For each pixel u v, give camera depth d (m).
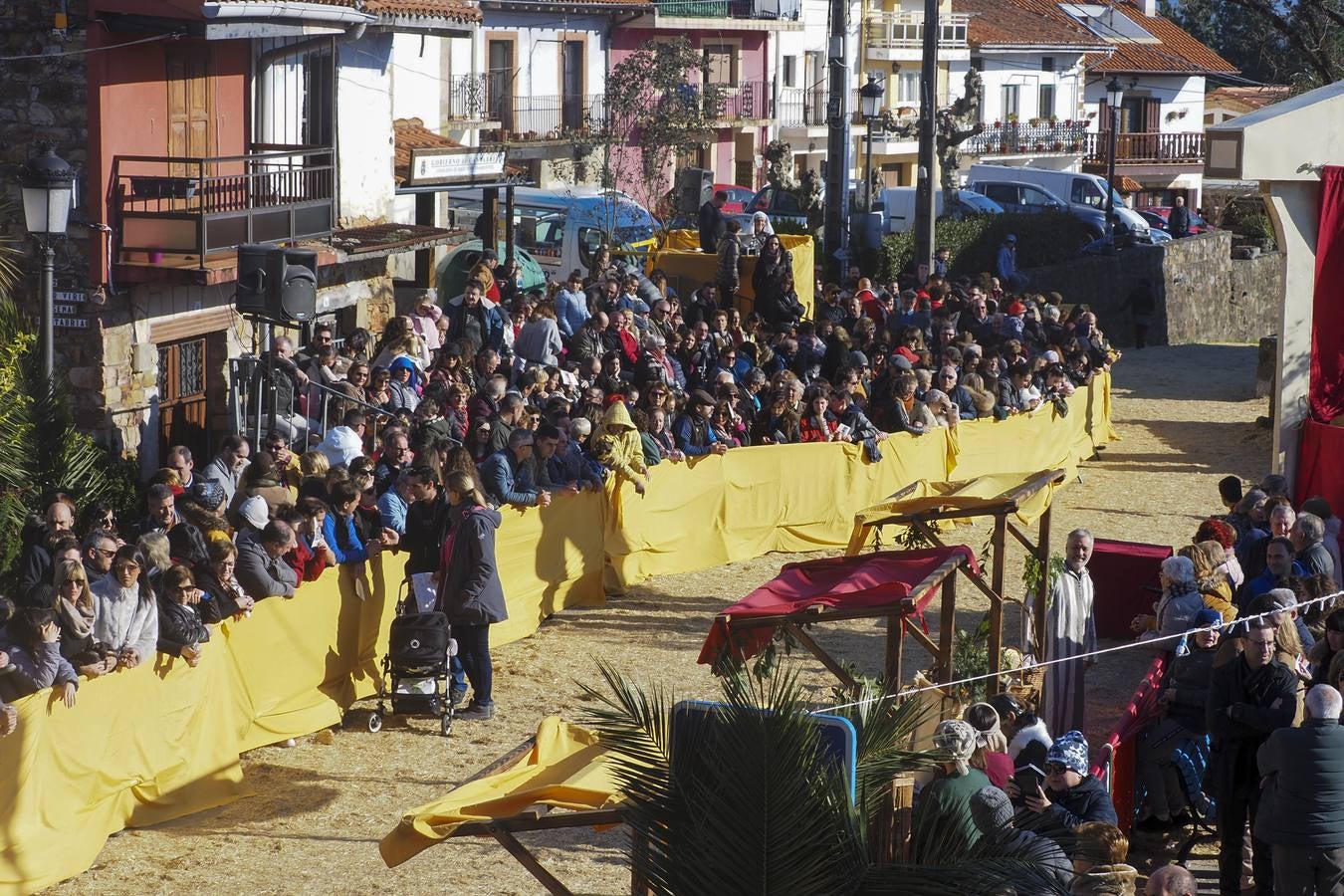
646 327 19.88
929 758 6.88
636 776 6.44
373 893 8.91
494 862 9.41
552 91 46.00
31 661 8.89
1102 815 8.42
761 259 23.33
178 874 9.04
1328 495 17.22
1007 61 64.19
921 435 19.52
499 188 30.77
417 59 32.28
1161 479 22.78
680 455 16.58
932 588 9.12
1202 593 11.10
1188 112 69.12
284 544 10.94
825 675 13.27
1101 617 14.68
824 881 6.00
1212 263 41.22
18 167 17.08
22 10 16.88
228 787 10.24
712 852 5.97
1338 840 8.34
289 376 15.27
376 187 24.06
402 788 10.47
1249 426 26.70
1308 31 39.88
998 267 35.22
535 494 14.10
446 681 11.52
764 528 17.67
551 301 20.11
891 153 59.41
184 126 18.88
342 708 11.82
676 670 13.26
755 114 54.31
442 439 14.14
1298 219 17.45
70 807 9.06
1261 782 8.76
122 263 17.08
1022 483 11.32
